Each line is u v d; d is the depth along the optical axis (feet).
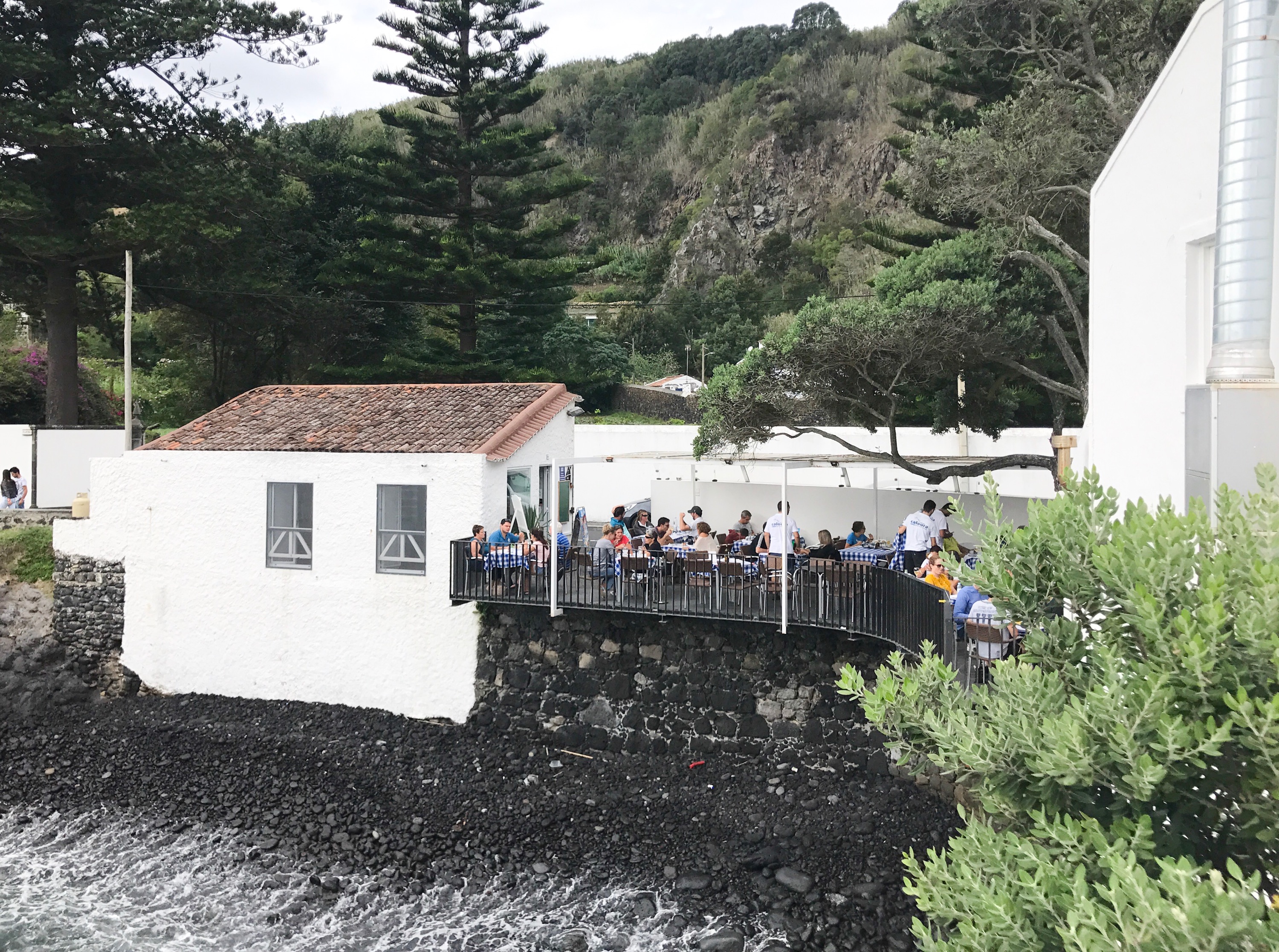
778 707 46.29
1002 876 16.90
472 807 45.88
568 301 112.98
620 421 124.26
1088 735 15.44
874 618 42.50
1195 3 66.44
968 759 17.03
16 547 67.97
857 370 62.13
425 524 53.31
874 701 18.97
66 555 62.34
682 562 48.44
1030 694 17.10
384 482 53.83
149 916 40.78
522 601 49.49
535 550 50.29
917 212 93.35
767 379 60.75
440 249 105.09
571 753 49.80
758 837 41.91
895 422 71.20
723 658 47.39
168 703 58.54
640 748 48.78
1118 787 15.34
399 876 41.93
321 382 110.11
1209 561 15.94
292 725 54.34
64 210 88.22
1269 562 15.15
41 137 78.28
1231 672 14.69
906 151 85.40
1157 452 32.94
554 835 43.55
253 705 57.00
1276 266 24.56
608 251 216.74
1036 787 16.65
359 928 39.09
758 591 46.52
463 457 51.96
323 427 59.26
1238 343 23.26
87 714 59.00
